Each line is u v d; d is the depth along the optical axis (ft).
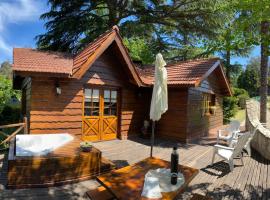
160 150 27.02
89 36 45.55
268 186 17.08
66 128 26.32
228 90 46.70
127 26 44.06
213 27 42.09
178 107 32.71
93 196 12.61
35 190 15.31
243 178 18.58
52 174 16.01
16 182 15.35
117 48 28.78
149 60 58.13
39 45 49.90
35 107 24.38
